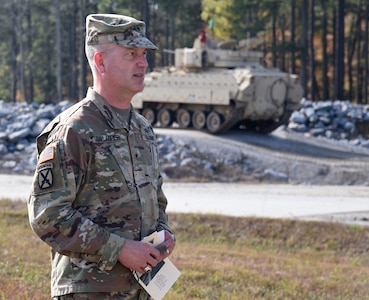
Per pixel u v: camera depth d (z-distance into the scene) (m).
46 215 5.47
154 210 5.92
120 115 5.88
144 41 5.81
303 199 25.95
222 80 39.50
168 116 43.25
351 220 21.73
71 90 76.06
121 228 5.68
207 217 20.05
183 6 74.12
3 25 79.31
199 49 41.44
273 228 19.41
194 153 35.84
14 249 14.36
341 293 12.09
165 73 42.31
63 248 5.48
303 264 15.52
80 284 5.60
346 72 84.50
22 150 36.56
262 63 44.38
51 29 78.69
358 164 34.59
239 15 61.66
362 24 83.19
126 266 5.58
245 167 34.47
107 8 66.94
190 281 12.24
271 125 41.94
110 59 5.79
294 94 40.78
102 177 5.65
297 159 35.16
